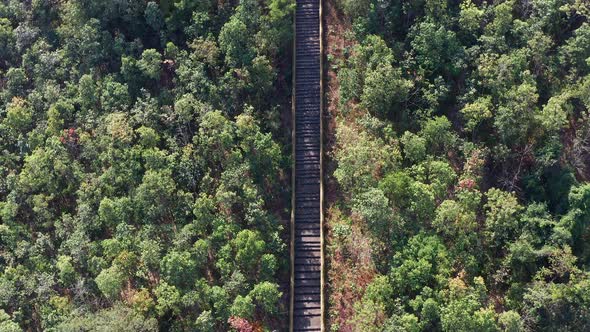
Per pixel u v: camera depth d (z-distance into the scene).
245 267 65.81
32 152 76.00
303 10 88.00
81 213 70.12
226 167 72.81
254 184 72.44
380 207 64.12
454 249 65.19
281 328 65.81
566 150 72.62
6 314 65.69
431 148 71.94
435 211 65.88
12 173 75.44
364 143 69.88
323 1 88.31
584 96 72.56
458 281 60.88
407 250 63.75
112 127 73.44
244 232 65.44
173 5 83.62
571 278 62.66
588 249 67.31
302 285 68.06
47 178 73.69
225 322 63.22
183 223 70.31
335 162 75.31
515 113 70.62
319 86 81.38
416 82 75.88
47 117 79.06
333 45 84.75
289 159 76.00
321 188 73.00
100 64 82.69
